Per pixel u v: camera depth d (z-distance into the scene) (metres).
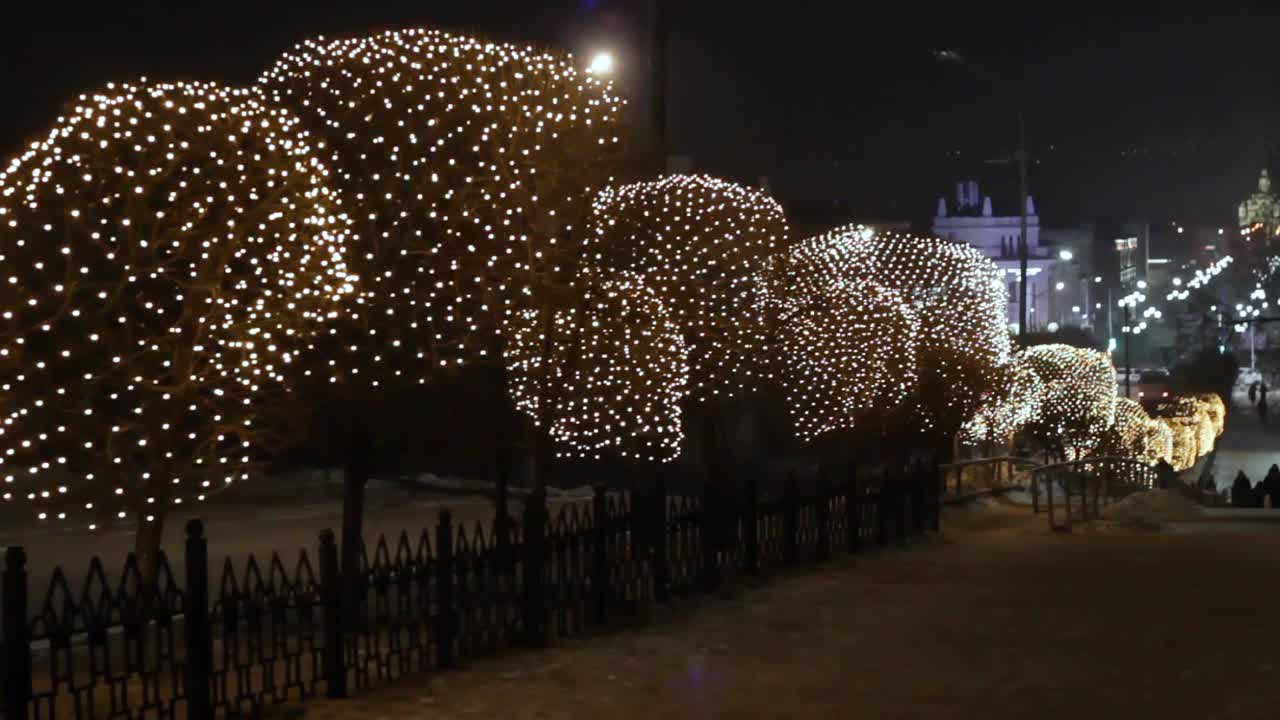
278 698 9.13
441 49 13.25
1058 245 114.06
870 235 23.33
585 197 14.71
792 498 16.14
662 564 13.15
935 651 10.93
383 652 10.88
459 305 13.89
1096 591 14.10
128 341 10.38
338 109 13.05
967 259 27.11
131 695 9.41
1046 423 31.84
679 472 22.92
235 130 10.50
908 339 23.22
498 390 16.88
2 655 7.26
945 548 18.55
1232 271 138.88
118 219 10.29
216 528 20.89
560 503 23.31
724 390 18.72
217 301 10.22
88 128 10.23
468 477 25.16
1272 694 9.40
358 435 12.38
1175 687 9.62
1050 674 10.06
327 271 10.59
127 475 11.76
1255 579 14.95
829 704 9.19
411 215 13.01
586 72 14.21
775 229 17.92
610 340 15.31
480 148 13.50
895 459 26.33
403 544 10.07
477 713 8.92
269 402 11.64
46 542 18.50
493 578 10.88
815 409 20.88
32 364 10.28
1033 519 23.14
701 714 8.92
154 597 8.52
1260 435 62.41
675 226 17.05
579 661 10.52
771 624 12.14
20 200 10.12
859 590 14.20
